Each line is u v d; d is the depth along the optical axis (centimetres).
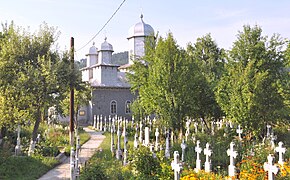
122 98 5228
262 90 1836
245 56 2216
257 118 1839
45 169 1705
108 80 5244
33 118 2191
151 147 1548
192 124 2812
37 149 2033
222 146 1678
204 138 1966
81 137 3020
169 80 2047
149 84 2133
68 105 3291
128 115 5238
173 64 2088
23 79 2134
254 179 1050
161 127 2553
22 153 2000
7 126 2206
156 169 1257
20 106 2134
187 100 2052
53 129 3247
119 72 5619
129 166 1455
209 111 2322
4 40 2377
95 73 5403
